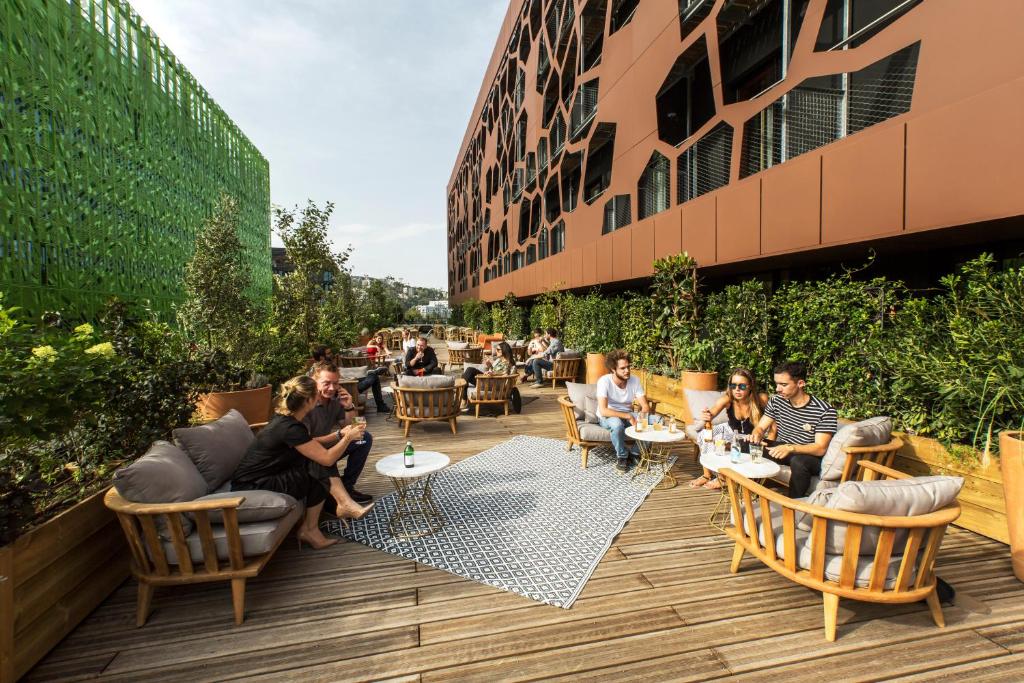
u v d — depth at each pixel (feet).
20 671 7.54
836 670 7.70
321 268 42.47
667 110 41.68
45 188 45.06
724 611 9.34
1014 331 11.23
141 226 62.69
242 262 28.81
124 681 7.59
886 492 8.11
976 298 12.37
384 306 144.77
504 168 89.35
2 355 9.00
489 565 11.18
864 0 23.11
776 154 25.11
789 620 9.04
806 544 8.93
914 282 24.81
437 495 15.72
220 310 26.78
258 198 115.85
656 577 10.65
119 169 57.77
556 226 60.70
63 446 12.17
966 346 11.98
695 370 25.88
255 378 22.81
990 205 14.53
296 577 10.77
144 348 15.88
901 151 17.39
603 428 18.65
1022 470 10.15
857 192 19.25
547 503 14.93
